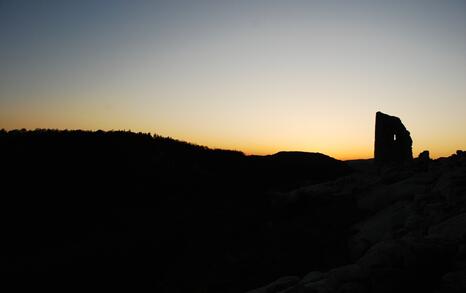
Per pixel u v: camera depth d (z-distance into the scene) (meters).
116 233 21.97
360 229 18.72
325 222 21.27
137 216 25.28
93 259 17.58
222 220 23.59
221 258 17.70
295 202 25.36
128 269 16.61
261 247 18.77
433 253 10.13
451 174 20.92
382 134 31.67
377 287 9.45
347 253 16.72
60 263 17.30
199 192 31.70
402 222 17.20
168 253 18.42
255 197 29.86
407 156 31.64
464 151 27.19
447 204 16.77
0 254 18.89
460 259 10.05
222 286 14.80
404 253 10.03
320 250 17.58
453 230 12.64
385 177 25.83
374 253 10.36
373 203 22.27
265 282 14.88
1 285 14.96
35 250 19.78
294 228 20.95
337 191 26.08
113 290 14.86
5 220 23.52
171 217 24.64
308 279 11.02
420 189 21.33
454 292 8.84
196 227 22.25
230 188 33.59
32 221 23.89
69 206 26.69
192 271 16.44
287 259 16.94
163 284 15.34
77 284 15.22
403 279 9.48
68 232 22.86
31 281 15.39
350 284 9.62
